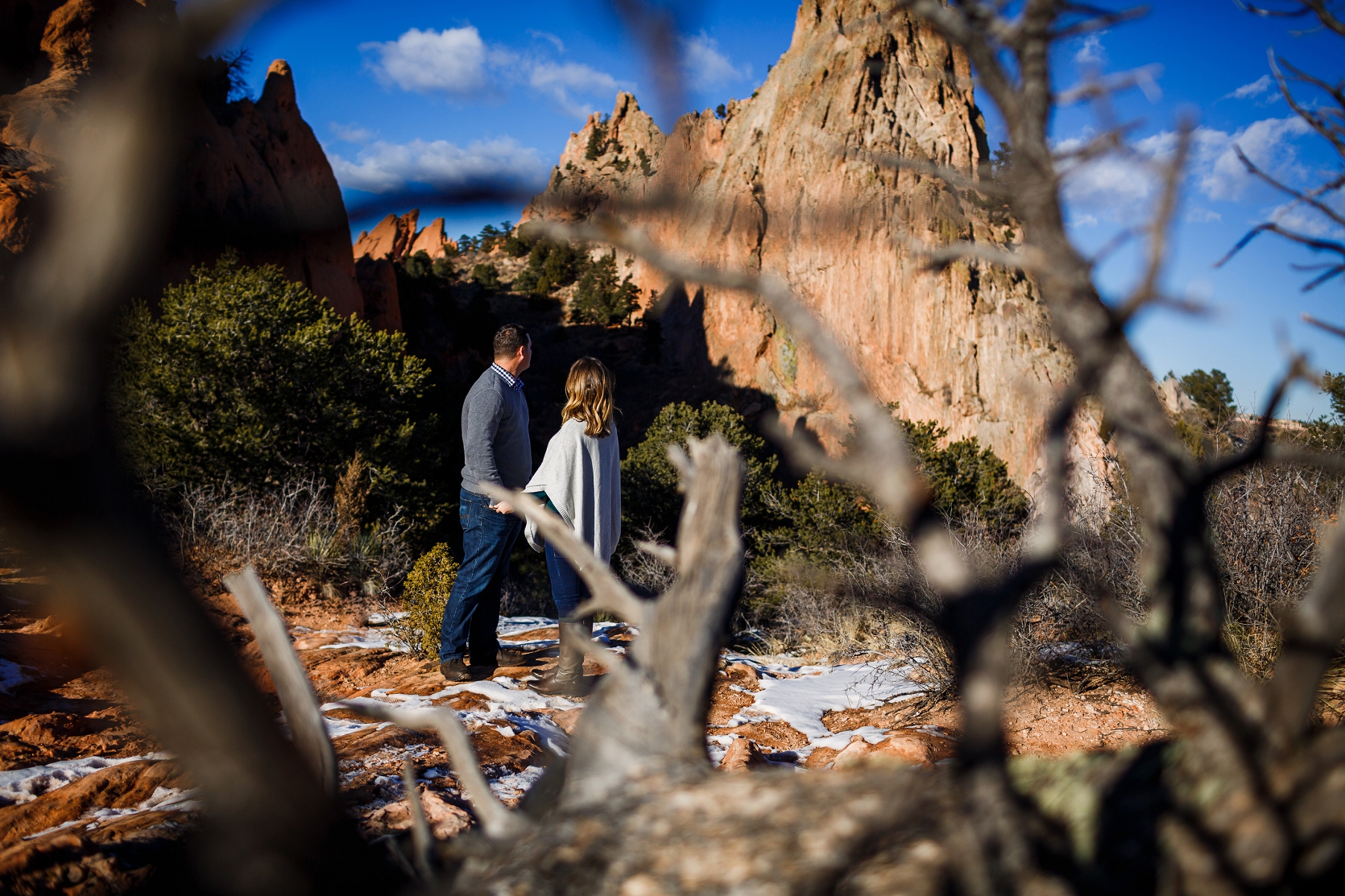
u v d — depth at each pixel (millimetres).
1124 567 3576
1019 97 792
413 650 4742
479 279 68500
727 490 1255
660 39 375
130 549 559
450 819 2039
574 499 4000
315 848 847
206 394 11953
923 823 973
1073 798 965
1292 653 835
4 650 3785
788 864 951
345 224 419
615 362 57156
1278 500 3883
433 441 16734
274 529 7852
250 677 689
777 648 6355
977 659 758
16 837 2104
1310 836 788
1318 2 994
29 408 462
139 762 2496
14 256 403
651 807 1060
